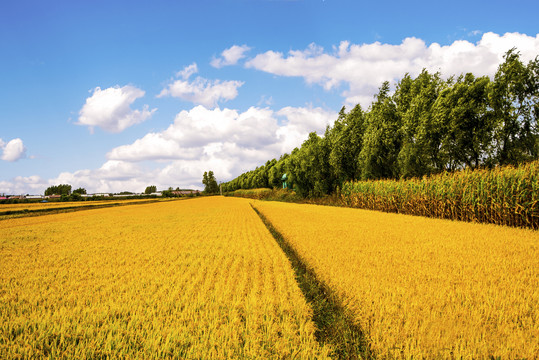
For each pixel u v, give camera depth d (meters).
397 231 13.06
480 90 22.02
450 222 16.64
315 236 11.89
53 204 76.94
